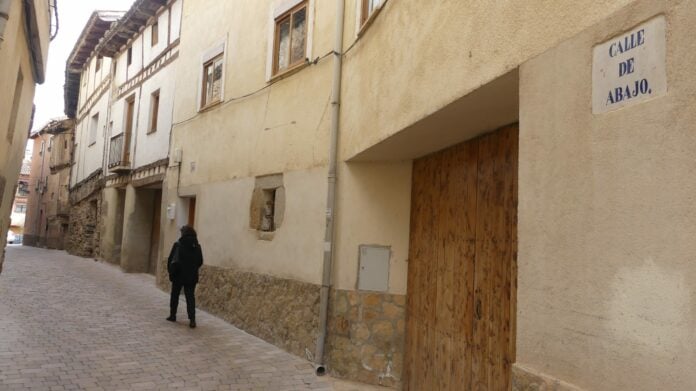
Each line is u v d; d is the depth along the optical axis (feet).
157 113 41.16
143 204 46.60
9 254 63.77
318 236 20.47
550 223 7.84
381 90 15.97
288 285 21.80
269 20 26.04
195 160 32.83
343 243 19.26
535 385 7.76
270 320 22.67
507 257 12.22
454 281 14.82
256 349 21.30
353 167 19.33
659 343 5.90
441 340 15.26
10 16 14.99
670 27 6.06
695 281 5.53
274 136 24.48
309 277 20.62
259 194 25.26
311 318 20.04
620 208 6.59
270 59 25.45
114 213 52.54
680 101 5.86
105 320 25.08
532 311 8.11
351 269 18.94
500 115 11.95
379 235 18.70
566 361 7.32
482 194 13.67
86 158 66.03
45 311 26.30
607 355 6.62
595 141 7.08
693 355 5.48
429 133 14.24
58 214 81.87
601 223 6.88
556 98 7.90
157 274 37.58
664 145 6.02
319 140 21.20
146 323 24.99
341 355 18.62
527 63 8.66
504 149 12.79
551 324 7.68
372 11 17.54
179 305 30.58
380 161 19.04
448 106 11.46
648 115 6.26
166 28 40.81
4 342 19.79
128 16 44.91
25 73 22.00
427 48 12.68
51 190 89.15
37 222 96.63
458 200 14.99
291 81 23.62
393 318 18.24
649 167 6.20
